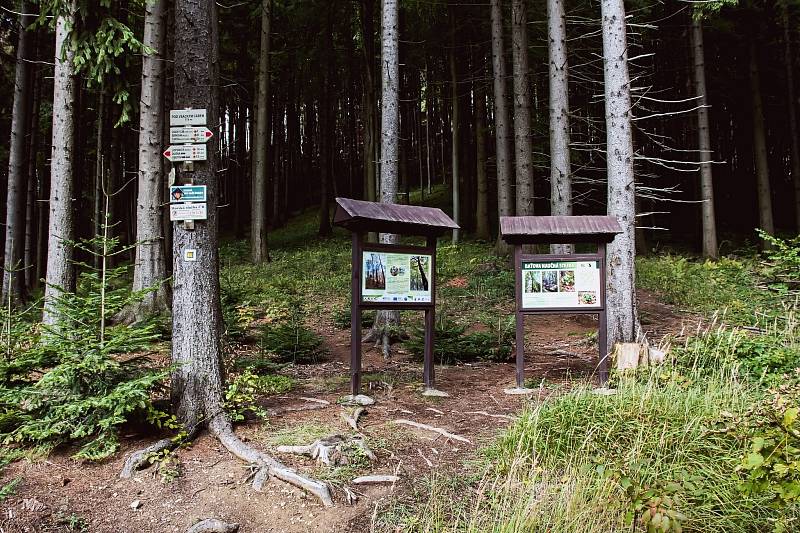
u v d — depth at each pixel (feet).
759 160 62.64
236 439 16.10
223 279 48.88
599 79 65.82
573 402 17.47
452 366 28.71
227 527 12.12
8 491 12.91
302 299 43.70
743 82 78.79
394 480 13.79
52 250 27.81
